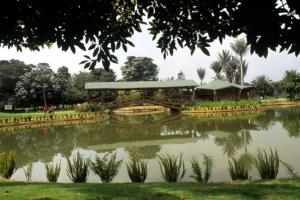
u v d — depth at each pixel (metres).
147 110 47.00
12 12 3.61
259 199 4.70
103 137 20.30
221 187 5.50
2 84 50.25
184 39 4.66
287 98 52.84
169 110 46.00
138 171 7.55
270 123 22.92
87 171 8.38
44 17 3.61
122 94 45.19
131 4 4.53
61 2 3.57
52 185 6.18
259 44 3.27
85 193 5.39
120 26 4.36
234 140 16.05
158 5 4.38
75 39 3.79
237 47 60.53
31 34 3.96
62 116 34.34
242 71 61.09
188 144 15.77
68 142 18.62
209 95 51.50
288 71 51.59
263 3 3.10
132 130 23.72
